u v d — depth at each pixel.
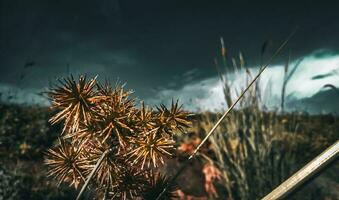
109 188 1.07
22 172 5.50
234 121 4.82
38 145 6.41
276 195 0.61
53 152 1.11
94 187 1.11
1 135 6.45
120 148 0.99
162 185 1.12
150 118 1.00
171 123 1.01
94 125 0.95
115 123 0.95
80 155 1.09
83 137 0.96
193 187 5.44
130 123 0.96
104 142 0.99
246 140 4.91
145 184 1.11
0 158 6.00
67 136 0.96
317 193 5.46
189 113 1.03
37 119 6.95
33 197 5.12
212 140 4.95
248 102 4.58
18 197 5.05
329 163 0.58
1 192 4.98
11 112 7.11
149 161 1.00
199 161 5.82
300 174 0.60
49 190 5.21
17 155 6.14
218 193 5.07
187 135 6.00
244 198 4.57
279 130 5.01
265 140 4.67
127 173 1.07
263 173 4.61
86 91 0.95
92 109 0.95
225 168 4.84
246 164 4.68
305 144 6.31
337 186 5.65
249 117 4.66
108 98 0.97
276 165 4.66
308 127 7.14
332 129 7.21
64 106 0.94
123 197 1.08
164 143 0.99
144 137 0.98
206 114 5.31
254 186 4.60
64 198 5.19
